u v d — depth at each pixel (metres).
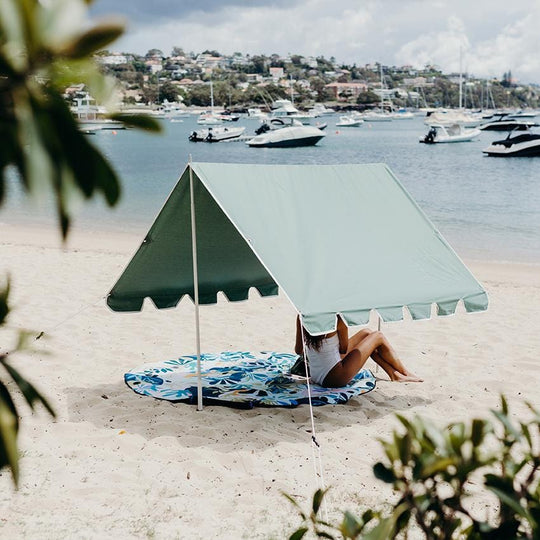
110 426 5.75
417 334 9.02
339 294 5.54
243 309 10.23
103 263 13.67
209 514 4.40
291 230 5.92
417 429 1.51
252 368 7.29
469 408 6.38
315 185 6.46
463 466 1.51
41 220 21.22
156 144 62.75
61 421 5.83
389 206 6.64
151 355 7.91
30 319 9.27
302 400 6.29
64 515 4.32
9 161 0.85
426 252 6.35
